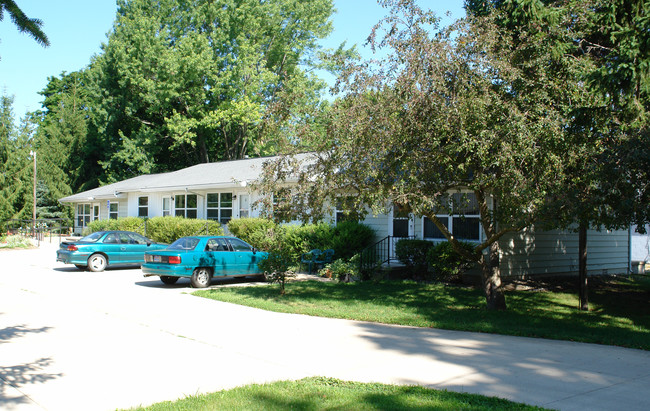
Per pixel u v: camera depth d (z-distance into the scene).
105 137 43.50
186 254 15.15
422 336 8.99
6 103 41.06
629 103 9.05
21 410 5.37
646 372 6.70
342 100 10.62
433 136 9.62
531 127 8.90
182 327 9.67
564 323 10.17
